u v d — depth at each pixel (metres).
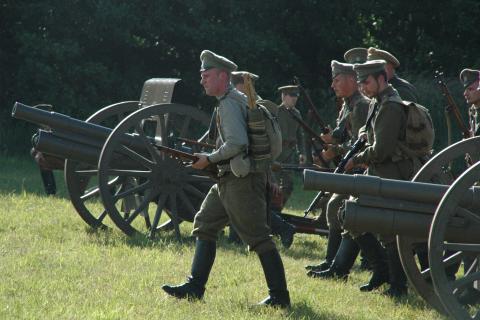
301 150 28.75
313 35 56.31
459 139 46.53
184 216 22.62
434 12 56.88
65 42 50.09
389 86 16.02
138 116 21.12
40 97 50.03
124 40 51.19
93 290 15.01
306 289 16.47
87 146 21.84
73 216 24.58
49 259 17.64
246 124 13.95
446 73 56.31
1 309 13.18
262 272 17.97
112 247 19.66
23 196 28.61
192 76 54.38
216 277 17.08
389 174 15.91
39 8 50.12
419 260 17.14
